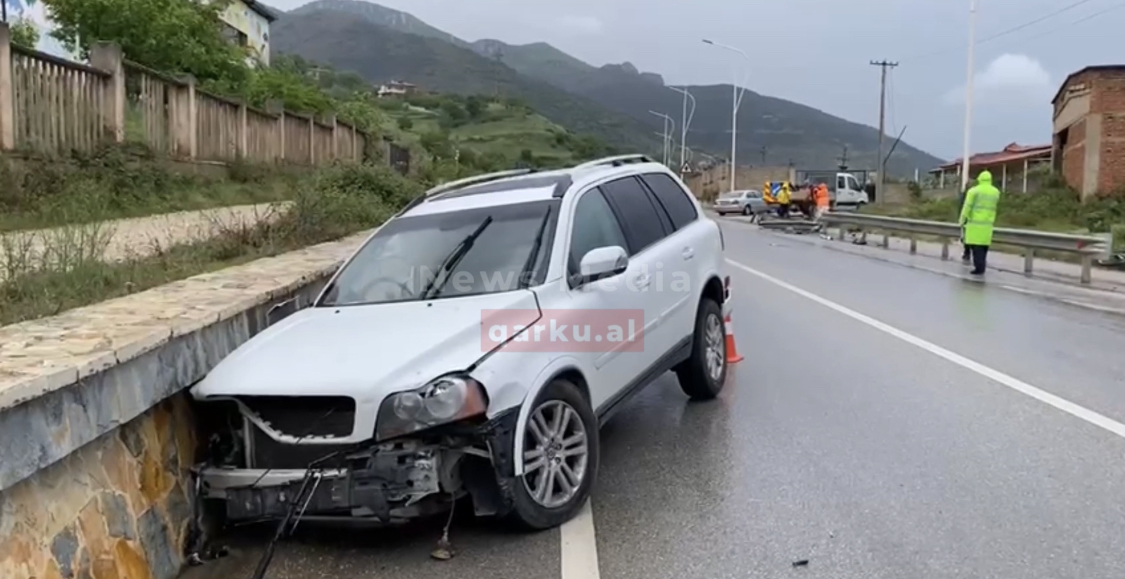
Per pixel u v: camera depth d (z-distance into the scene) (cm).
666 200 733
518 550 450
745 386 772
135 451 411
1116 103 3198
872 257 2036
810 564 423
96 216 806
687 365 712
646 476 552
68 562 347
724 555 436
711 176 8150
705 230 757
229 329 530
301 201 1181
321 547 462
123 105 1373
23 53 1123
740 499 508
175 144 1595
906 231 2236
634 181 698
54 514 344
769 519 478
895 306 1209
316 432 436
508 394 444
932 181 6219
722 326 764
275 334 507
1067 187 3509
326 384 430
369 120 3312
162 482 430
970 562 419
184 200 1392
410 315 498
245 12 4041
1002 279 1555
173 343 448
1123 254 1692
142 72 1477
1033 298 1291
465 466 454
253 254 902
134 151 1366
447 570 430
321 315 527
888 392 732
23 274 587
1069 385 740
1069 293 1351
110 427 381
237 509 444
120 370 392
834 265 1830
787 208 3622
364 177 1764
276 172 1981
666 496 517
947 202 3547
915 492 508
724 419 674
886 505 491
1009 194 3466
